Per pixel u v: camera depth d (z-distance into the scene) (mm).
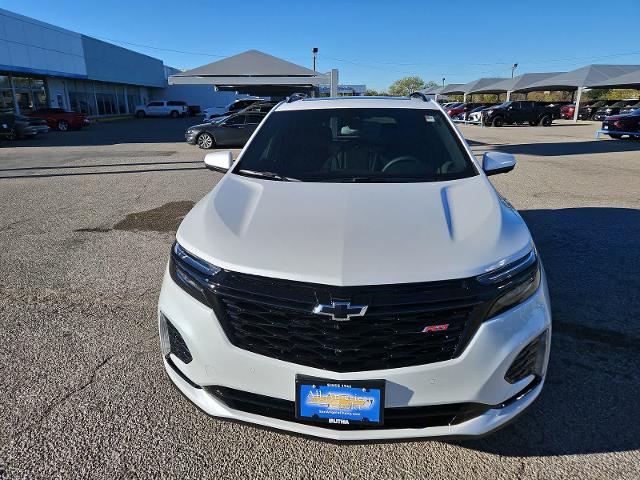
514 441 2250
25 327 3307
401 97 3863
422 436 1857
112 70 41875
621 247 5016
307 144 3156
